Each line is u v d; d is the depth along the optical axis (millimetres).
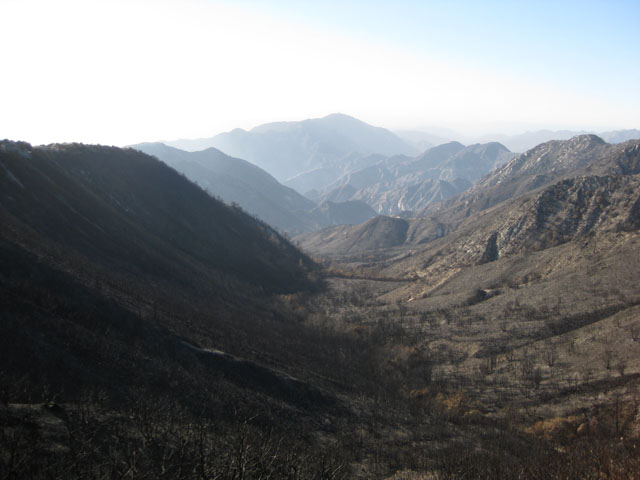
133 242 137625
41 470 34812
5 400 44719
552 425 82125
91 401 51375
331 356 115375
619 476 54594
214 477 38688
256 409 68625
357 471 59625
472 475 57531
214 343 87562
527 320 133375
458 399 95000
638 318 110812
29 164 130750
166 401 59375
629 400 84625
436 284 199375
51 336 60844
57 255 89688
